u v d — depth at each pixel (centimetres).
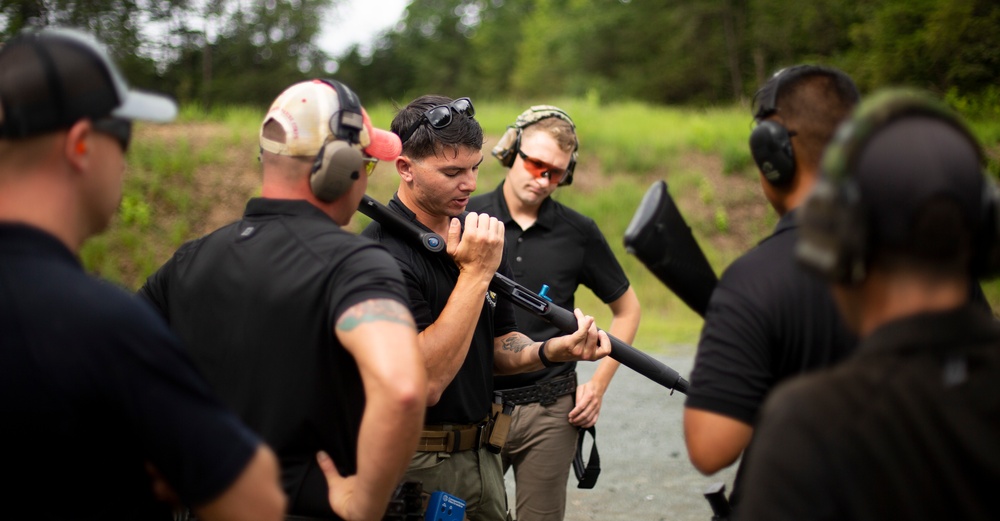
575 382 306
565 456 301
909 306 100
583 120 1738
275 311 163
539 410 296
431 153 224
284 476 165
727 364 149
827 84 155
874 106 102
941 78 2598
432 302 222
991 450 93
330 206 175
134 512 127
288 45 3819
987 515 92
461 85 5744
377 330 149
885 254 100
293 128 168
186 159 1383
